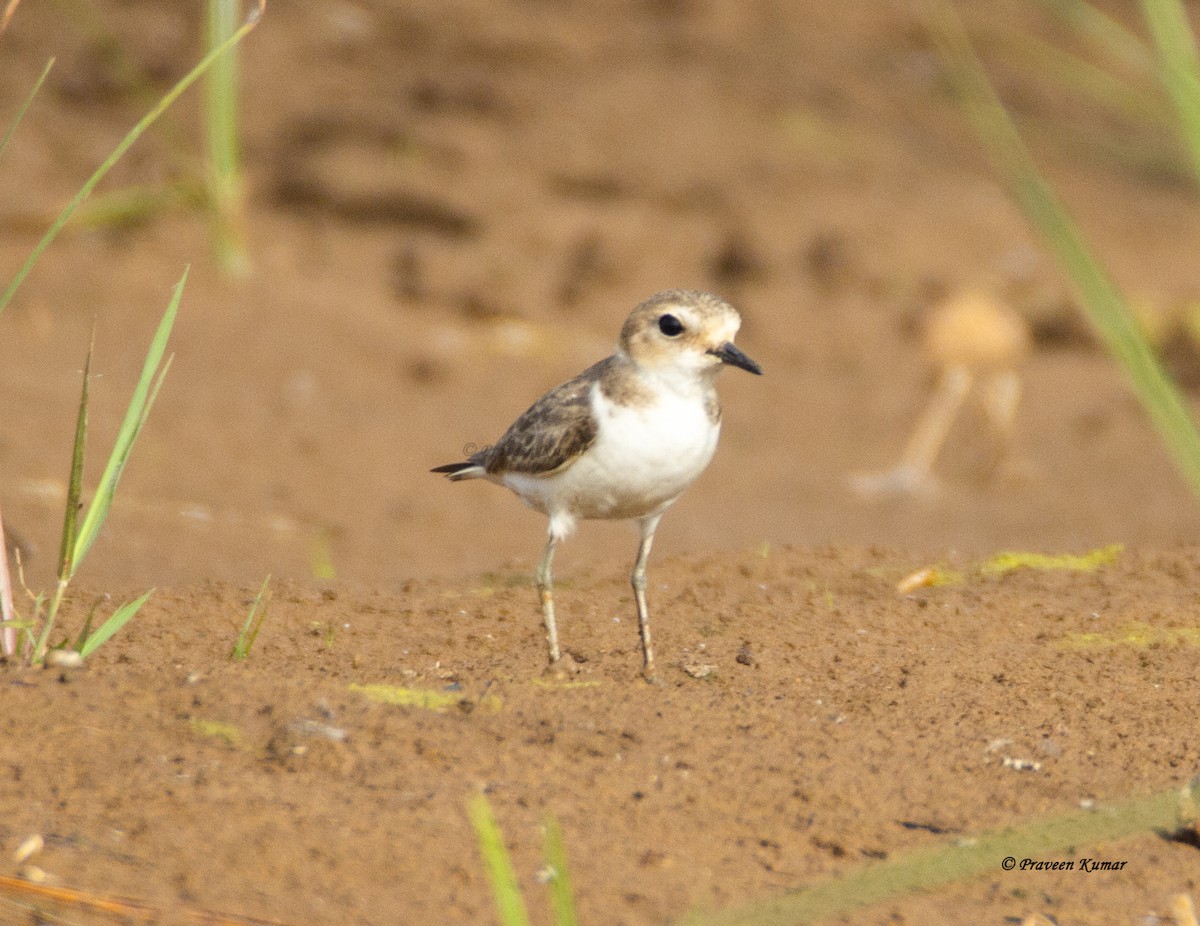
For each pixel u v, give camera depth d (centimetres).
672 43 2908
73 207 727
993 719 751
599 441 780
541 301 2212
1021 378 2144
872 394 2072
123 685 677
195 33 2672
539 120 2616
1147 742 722
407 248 2277
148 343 1833
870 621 903
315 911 529
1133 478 1794
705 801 642
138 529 1347
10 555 1136
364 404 1822
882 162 2664
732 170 2573
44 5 2700
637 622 907
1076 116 2672
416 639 870
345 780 624
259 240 2280
